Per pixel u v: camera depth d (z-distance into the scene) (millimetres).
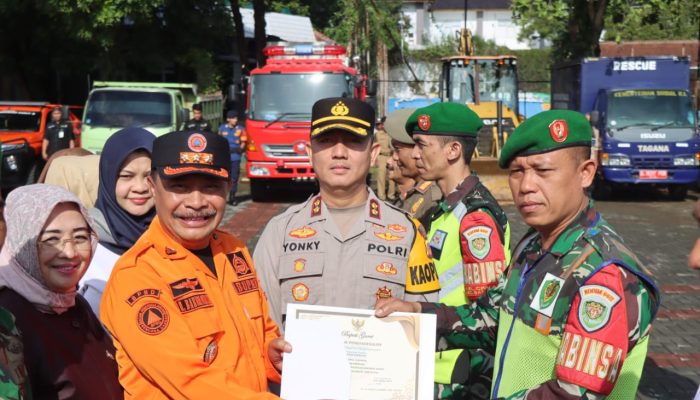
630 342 2479
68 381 2729
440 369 3586
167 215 2750
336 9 42188
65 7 21438
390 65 42438
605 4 20359
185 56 25297
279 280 3279
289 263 3258
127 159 3658
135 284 2625
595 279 2486
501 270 3514
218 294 2773
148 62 24781
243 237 12516
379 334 2838
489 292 3145
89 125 17125
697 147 17078
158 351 2553
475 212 3605
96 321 2977
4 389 2215
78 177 4375
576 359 2451
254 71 16109
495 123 18875
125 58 24562
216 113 23922
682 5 20641
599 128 17641
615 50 35969
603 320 2439
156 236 2766
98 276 3496
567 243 2621
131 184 3672
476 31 69875
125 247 3693
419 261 3303
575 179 2650
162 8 24172
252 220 14250
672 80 18328
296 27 36688
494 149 17953
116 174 3670
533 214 2660
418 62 43344
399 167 4832
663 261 10727
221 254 2912
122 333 2590
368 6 33438
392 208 3391
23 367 2369
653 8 20562
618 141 17125
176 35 25016
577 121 2639
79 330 2846
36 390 2695
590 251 2551
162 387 2600
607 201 17516
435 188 4594
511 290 2791
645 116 17375
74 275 2805
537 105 33906
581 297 2490
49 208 2742
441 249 3693
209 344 2637
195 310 2648
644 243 12164
